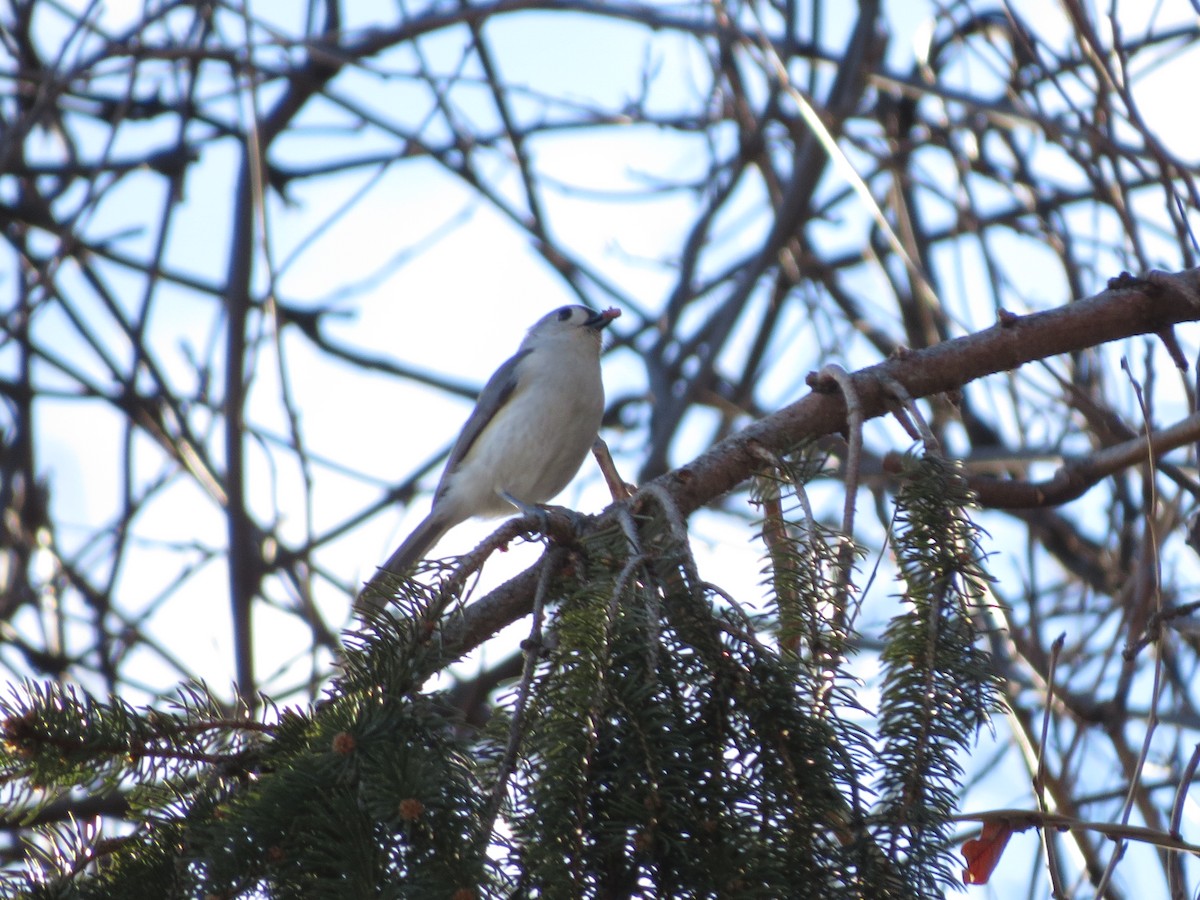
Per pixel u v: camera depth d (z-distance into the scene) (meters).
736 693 4.29
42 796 4.84
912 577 4.88
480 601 5.55
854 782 4.26
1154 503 5.87
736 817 4.04
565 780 4.05
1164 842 4.75
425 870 3.97
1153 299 6.43
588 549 4.89
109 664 11.97
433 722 4.43
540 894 3.92
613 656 4.28
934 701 4.55
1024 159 11.64
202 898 4.14
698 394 13.22
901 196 12.28
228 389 11.84
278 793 4.20
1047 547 12.05
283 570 11.65
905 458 5.20
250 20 10.67
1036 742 8.14
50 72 11.31
